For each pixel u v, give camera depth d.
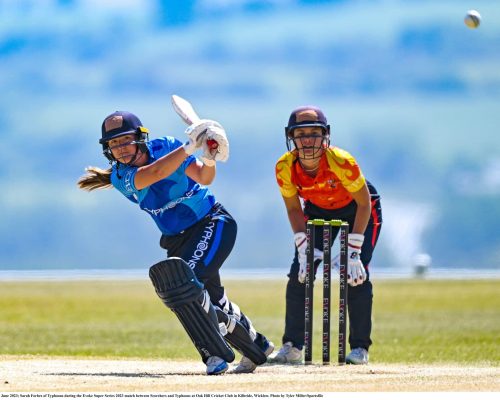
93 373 27.16
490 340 50.31
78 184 28.22
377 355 41.22
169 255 27.53
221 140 24.91
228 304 28.05
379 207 32.59
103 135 25.94
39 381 24.20
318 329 57.84
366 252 32.25
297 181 30.53
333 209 31.50
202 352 26.11
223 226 26.86
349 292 32.31
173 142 26.78
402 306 88.00
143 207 26.95
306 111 29.33
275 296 101.31
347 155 29.95
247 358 27.28
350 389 22.59
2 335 52.88
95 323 67.06
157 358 36.38
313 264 29.31
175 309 25.61
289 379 24.41
